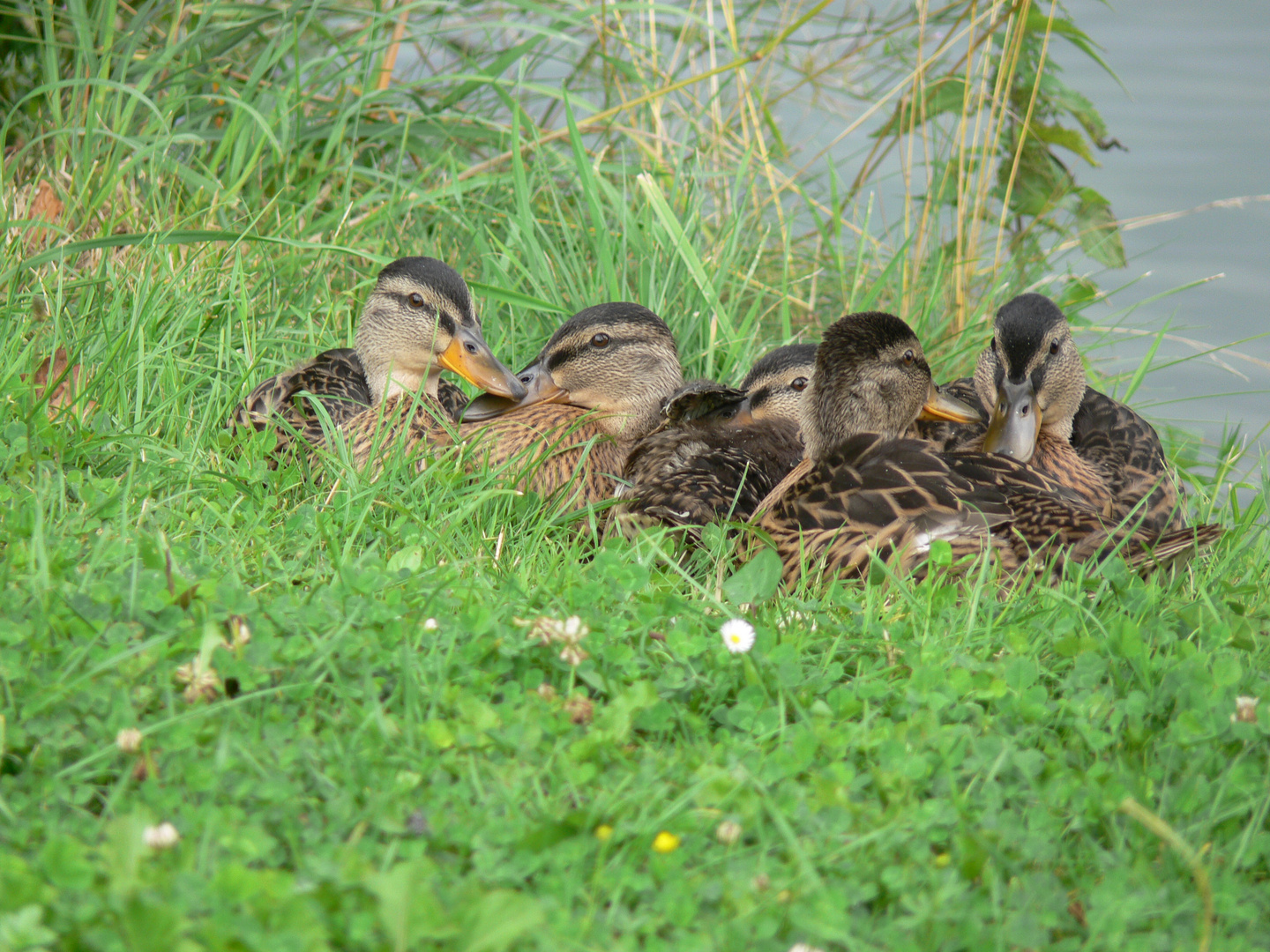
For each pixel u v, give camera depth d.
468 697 6.12
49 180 14.21
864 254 17.62
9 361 10.45
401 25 17.12
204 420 10.41
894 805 5.73
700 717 6.53
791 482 10.25
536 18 18.88
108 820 5.34
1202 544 8.39
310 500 9.55
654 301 14.55
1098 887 5.34
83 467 9.23
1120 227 17.28
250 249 14.20
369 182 16.84
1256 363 16.62
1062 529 8.73
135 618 6.66
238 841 5.04
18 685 6.01
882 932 5.01
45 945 4.53
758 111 18.64
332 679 6.46
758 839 5.54
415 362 12.39
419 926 4.53
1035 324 11.54
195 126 16.17
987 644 7.56
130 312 11.95
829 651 7.35
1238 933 5.23
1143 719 6.64
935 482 8.89
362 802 5.50
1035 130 17.28
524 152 17.05
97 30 15.65
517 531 9.50
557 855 5.23
